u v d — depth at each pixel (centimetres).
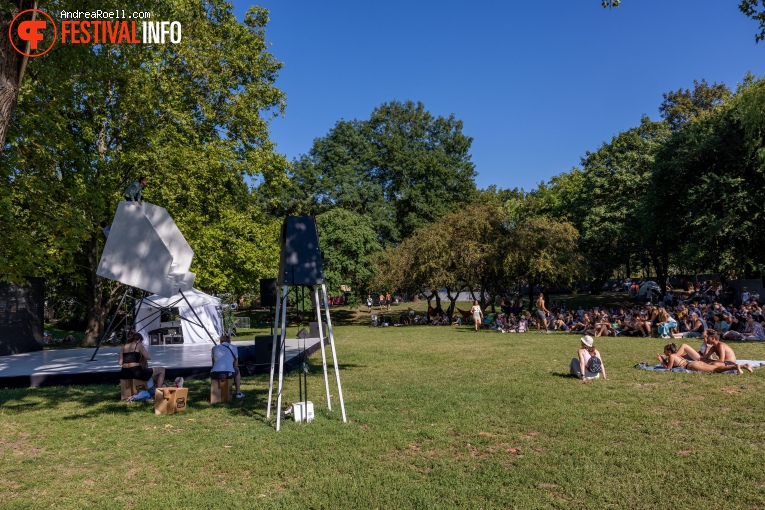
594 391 978
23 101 1566
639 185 3941
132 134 2295
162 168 2220
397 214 5000
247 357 1499
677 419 759
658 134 4275
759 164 2597
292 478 566
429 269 3434
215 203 2577
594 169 4325
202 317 2445
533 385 1061
